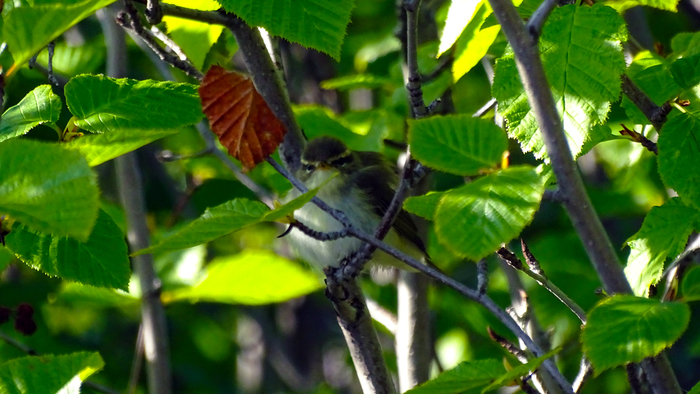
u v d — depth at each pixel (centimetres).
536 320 905
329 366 2041
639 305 519
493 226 474
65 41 1627
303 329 1917
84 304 1193
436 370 1470
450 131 519
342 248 1111
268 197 1053
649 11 1588
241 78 574
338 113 1600
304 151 1177
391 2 1695
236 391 1802
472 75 1567
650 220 712
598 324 517
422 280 1104
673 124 656
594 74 618
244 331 1912
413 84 691
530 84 518
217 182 1572
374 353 948
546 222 1545
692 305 864
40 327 1513
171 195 1719
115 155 671
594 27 623
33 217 446
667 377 595
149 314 1073
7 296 1483
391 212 700
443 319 1568
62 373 646
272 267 1097
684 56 787
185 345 1809
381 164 1248
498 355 1416
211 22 888
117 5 1147
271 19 621
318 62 1702
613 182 1385
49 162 448
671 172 648
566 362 1391
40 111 669
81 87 668
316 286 1116
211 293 1100
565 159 520
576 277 1332
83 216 447
